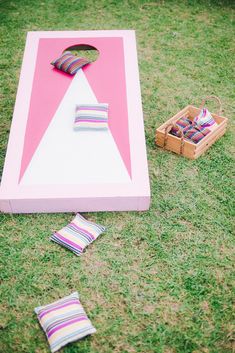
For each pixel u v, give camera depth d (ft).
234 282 4.83
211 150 6.43
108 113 6.07
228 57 8.42
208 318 4.52
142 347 4.29
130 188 5.34
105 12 9.80
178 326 4.46
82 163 5.55
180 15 9.70
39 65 6.81
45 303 4.66
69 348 4.25
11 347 4.29
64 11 9.83
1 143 6.57
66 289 4.77
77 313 4.41
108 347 4.29
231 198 5.75
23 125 5.95
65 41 7.26
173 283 4.82
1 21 9.50
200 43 8.82
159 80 7.84
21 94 6.36
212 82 7.79
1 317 4.54
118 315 4.54
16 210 5.44
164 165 6.19
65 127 5.90
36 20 9.53
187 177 6.03
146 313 4.54
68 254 5.10
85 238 5.14
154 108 7.21
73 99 6.25
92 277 4.88
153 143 6.55
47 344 4.29
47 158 5.59
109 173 5.47
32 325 4.45
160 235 5.31
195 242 5.23
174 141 6.22
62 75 6.63
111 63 6.84
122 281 4.84
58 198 5.26
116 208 5.48
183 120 6.53
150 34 9.08
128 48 7.13
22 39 8.95
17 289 4.78
